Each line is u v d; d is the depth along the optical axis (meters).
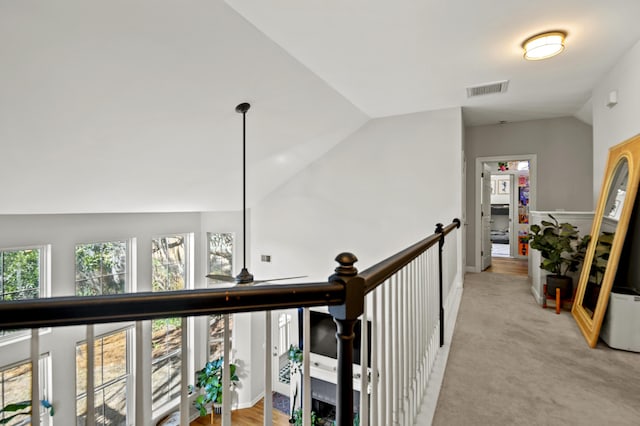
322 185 5.15
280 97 3.24
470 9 2.16
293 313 5.61
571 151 4.88
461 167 4.23
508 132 5.24
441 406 1.80
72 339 4.00
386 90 3.62
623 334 2.48
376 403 1.03
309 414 0.84
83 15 1.76
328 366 4.34
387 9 2.15
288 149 4.48
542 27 2.39
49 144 2.52
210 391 5.11
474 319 3.17
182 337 0.74
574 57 2.86
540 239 3.51
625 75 2.79
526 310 3.43
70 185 3.16
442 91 3.67
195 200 4.71
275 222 5.61
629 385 2.01
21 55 1.81
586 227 3.43
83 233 4.33
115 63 2.12
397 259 1.21
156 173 3.62
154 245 5.36
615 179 2.87
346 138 4.92
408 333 1.45
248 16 2.19
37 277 3.96
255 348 5.87
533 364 2.28
